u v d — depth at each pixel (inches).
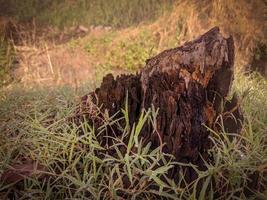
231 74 70.0
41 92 118.6
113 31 312.2
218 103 69.7
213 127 67.0
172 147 64.2
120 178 59.3
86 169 61.9
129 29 301.4
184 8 268.8
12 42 299.9
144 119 61.6
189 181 62.2
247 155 63.4
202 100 67.5
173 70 69.1
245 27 228.4
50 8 368.8
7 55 272.2
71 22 348.5
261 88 142.6
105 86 75.1
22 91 125.4
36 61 271.1
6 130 79.4
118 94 72.7
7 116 89.1
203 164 63.7
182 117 64.9
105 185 59.0
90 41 292.5
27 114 85.9
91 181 61.5
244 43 222.8
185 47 72.0
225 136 63.5
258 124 82.4
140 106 71.5
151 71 70.6
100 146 68.2
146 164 61.8
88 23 342.3
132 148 65.9
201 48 68.8
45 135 74.0
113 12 340.2
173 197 55.6
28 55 279.9
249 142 69.2
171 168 63.0
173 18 272.5
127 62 260.2
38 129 77.9
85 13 352.5
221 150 61.3
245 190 62.2
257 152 67.1
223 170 61.2
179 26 268.7
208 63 68.4
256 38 221.0
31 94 115.8
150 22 300.7
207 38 71.6
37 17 356.5
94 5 355.9
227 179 60.7
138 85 73.7
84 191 59.7
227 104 72.6
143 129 67.6
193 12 261.1
